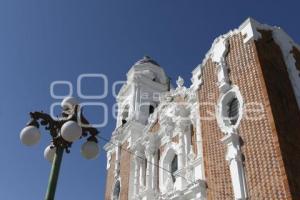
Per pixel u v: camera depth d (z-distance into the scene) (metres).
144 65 36.56
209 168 17.98
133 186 26.77
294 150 14.73
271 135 14.79
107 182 31.44
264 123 15.41
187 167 20.28
